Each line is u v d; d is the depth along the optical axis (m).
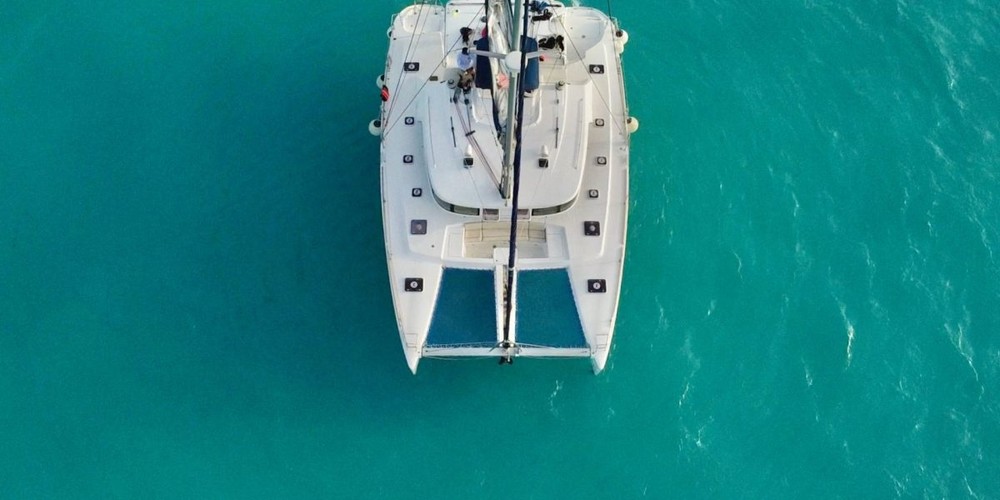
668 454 16.56
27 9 21.73
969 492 16.17
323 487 16.14
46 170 19.69
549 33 18.25
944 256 18.78
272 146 20.03
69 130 20.23
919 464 16.44
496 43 15.62
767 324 17.92
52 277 18.38
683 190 19.56
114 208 19.25
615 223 16.41
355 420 16.80
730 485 16.30
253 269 18.50
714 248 18.86
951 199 19.50
